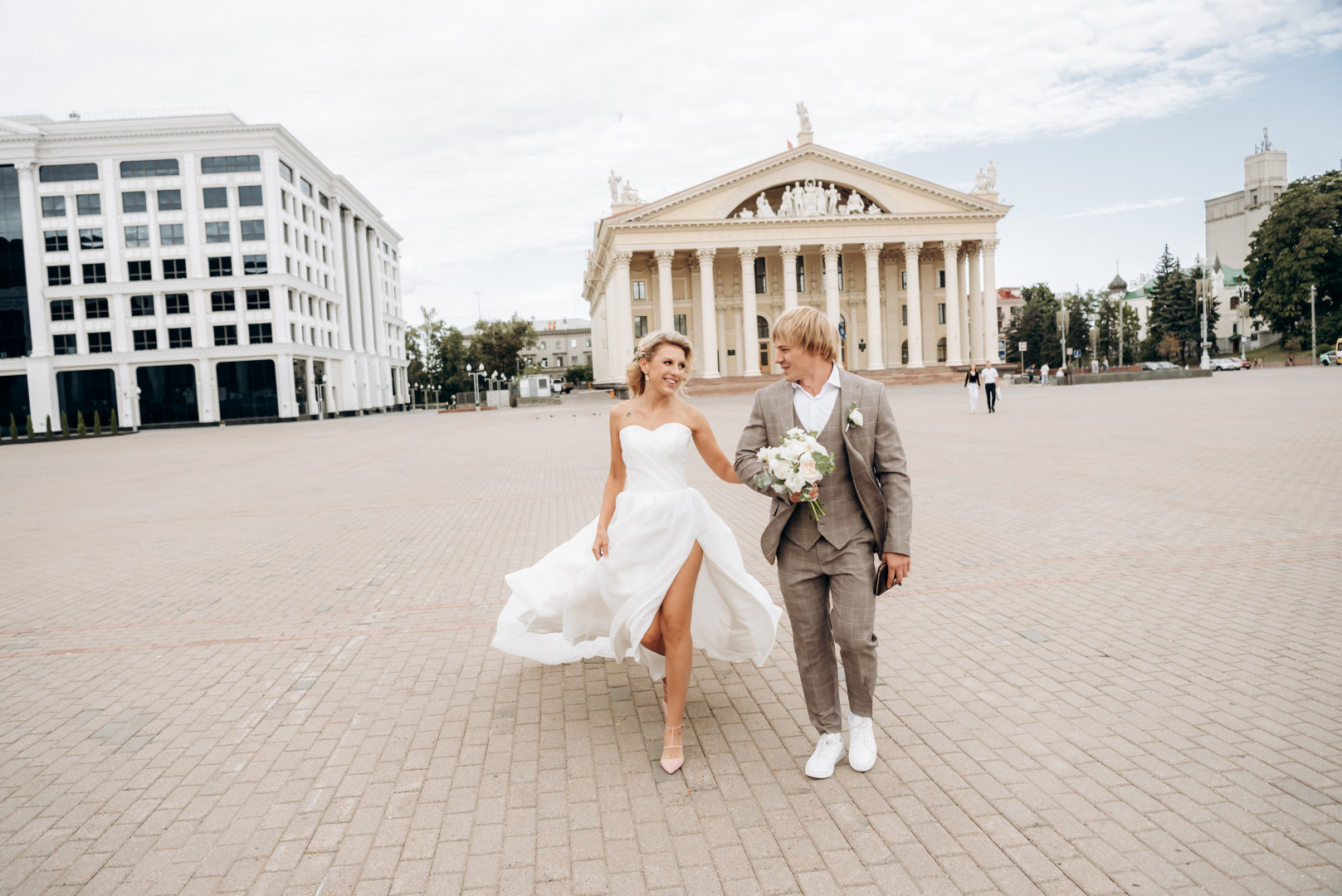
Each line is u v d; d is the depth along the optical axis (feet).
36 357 172.76
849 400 9.77
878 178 188.14
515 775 10.41
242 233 174.70
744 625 11.53
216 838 9.14
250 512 36.09
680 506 10.87
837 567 9.84
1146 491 29.71
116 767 11.05
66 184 172.55
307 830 9.23
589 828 9.06
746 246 182.80
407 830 9.16
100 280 174.09
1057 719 11.27
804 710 12.17
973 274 216.74
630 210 189.06
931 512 27.89
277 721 12.43
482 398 252.83
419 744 11.44
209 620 18.33
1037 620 15.69
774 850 8.46
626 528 10.87
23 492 50.19
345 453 70.85
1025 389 135.85
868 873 7.98
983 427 61.52
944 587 18.29
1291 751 10.05
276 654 15.67
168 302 175.01
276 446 88.69
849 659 9.98
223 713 12.84
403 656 15.29
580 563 12.70
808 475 9.06
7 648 16.76
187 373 176.04
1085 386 140.67
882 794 9.52
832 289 185.57
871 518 9.65
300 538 28.66
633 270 200.64
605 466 48.65
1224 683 12.23
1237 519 24.11
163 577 23.09
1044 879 7.74
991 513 27.17
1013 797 9.30
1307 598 16.22
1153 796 9.15
